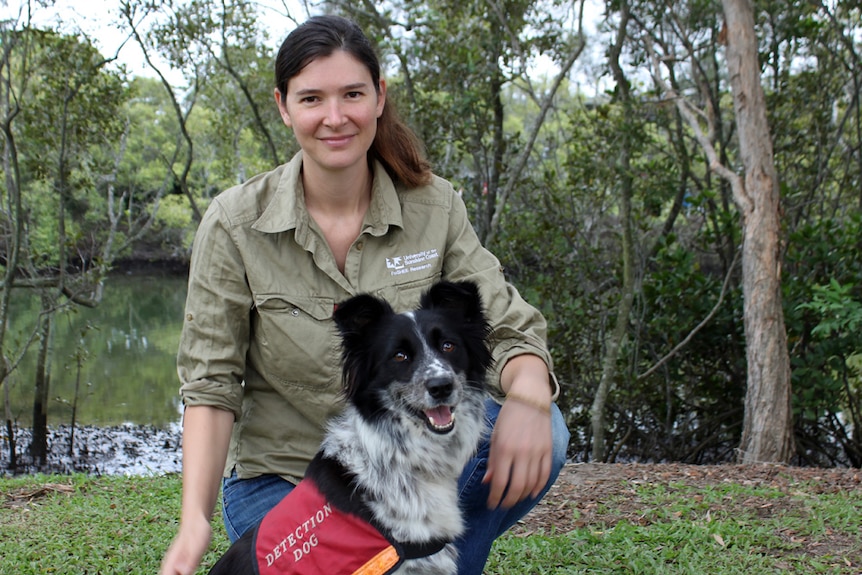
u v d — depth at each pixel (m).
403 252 3.24
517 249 12.63
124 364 17.97
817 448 11.45
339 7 11.84
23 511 5.93
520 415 2.78
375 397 2.92
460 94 11.84
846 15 12.84
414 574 2.80
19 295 25.91
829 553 4.79
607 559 4.68
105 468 11.77
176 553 2.56
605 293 12.72
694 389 12.22
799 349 10.86
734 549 4.80
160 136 27.66
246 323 3.08
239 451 3.25
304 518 2.73
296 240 3.07
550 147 17.03
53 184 14.99
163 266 35.38
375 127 3.09
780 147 13.07
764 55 12.52
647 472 6.97
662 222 16.78
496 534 3.25
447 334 2.99
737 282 12.41
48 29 12.54
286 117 3.13
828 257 10.55
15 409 15.32
